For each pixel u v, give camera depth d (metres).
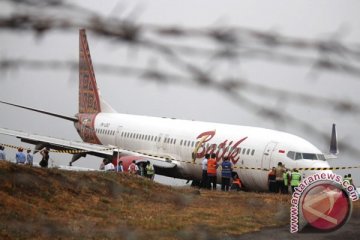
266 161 109.56
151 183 89.69
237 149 115.75
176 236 55.22
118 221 61.25
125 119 159.88
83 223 57.44
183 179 135.62
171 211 73.44
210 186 118.06
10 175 68.62
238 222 66.25
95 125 168.50
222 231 59.72
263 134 115.25
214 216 71.12
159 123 146.38
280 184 106.38
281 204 84.81
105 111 171.50
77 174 80.62
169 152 136.12
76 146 143.75
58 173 76.56
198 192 92.75
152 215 67.94
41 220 55.91
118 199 76.75
